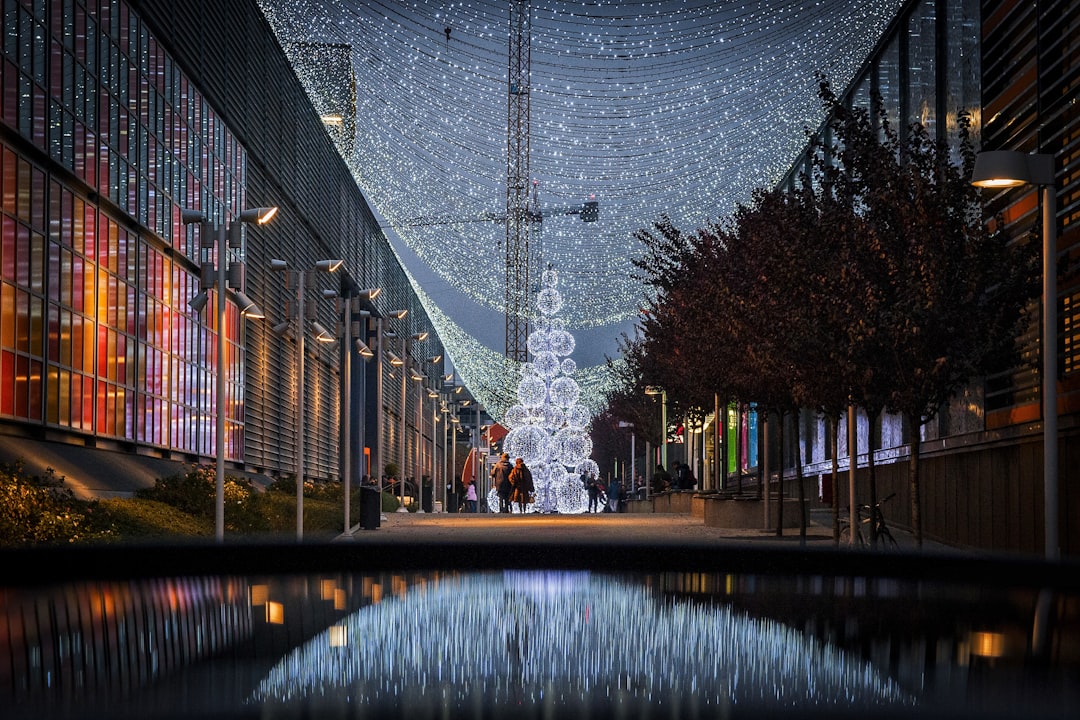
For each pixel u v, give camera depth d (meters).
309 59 62.19
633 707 1.76
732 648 2.25
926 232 16.27
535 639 2.35
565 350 48.16
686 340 26.45
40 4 22.89
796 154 39.91
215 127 37.31
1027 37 19.72
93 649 2.10
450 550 3.14
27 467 20.34
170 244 32.41
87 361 26.05
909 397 16.27
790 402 23.52
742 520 27.47
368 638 2.35
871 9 28.05
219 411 19.83
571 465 47.94
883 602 2.69
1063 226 18.27
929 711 1.66
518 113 87.50
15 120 21.59
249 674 2.00
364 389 68.31
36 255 22.91
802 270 18.06
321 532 27.59
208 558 3.03
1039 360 17.84
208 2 36.31
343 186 62.88
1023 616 2.44
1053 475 12.01
